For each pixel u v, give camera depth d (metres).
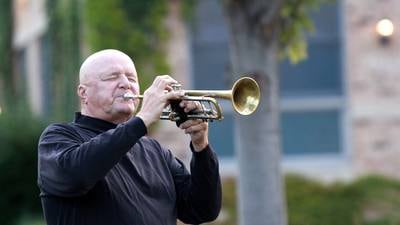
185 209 10.27
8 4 24.58
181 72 25.55
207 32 25.86
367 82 25.58
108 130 9.62
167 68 25.36
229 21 15.45
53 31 22.25
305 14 16.58
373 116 25.56
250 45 15.27
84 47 24.45
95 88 9.75
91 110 9.84
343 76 25.80
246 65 15.27
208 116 9.62
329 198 24.28
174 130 25.25
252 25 15.27
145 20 25.11
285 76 26.00
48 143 9.52
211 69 25.91
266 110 15.25
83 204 9.43
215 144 25.77
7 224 24.95
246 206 15.34
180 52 25.53
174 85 9.50
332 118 25.91
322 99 25.89
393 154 25.47
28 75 29.78
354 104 25.62
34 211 25.17
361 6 25.56
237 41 15.37
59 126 9.67
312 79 25.94
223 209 24.08
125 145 9.09
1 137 25.09
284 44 16.30
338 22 25.78
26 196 25.16
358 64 25.59
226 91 9.53
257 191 15.27
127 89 9.77
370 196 24.30
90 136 9.70
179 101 9.52
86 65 9.84
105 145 9.04
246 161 15.30
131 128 9.16
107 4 24.83
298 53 16.44
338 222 24.09
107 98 9.72
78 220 9.42
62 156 9.19
